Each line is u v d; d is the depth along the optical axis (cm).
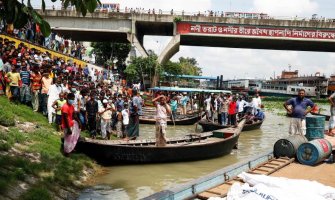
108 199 938
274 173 819
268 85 7919
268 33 4341
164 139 1381
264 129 2692
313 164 898
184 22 4338
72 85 1602
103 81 2873
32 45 2345
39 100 1551
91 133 1523
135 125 1766
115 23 4347
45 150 1107
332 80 7950
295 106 1101
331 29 4303
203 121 2328
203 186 679
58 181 952
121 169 1255
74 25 4341
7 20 439
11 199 752
